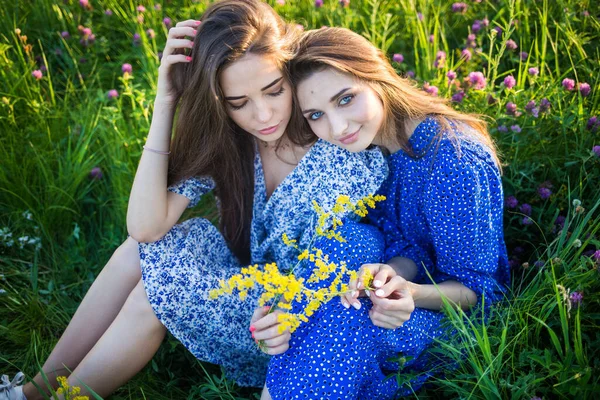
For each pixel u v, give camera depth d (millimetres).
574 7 3211
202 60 2047
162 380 2418
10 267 2791
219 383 2232
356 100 2055
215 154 2279
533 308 2139
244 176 2432
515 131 2629
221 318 2168
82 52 3688
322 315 1967
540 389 1971
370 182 2250
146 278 2137
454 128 2189
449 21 3594
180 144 2264
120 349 2127
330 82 2027
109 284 2305
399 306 1925
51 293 2715
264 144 2359
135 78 3520
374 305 1951
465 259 2195
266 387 2006
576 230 2197
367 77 2055
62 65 3590
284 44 2074
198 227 2355
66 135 3240
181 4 3850
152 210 2191
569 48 3045
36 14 3727
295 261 2379
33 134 3135
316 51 2033
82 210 3127
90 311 2297
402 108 2156
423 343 2094
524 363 2020
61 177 3018
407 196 2264
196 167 2275
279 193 2312
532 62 3234
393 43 3486
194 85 2109
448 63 3242
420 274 2332
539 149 2723
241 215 2480
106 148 3182
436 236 2197
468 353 2076
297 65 2066
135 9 3775
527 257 2639
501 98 2922
